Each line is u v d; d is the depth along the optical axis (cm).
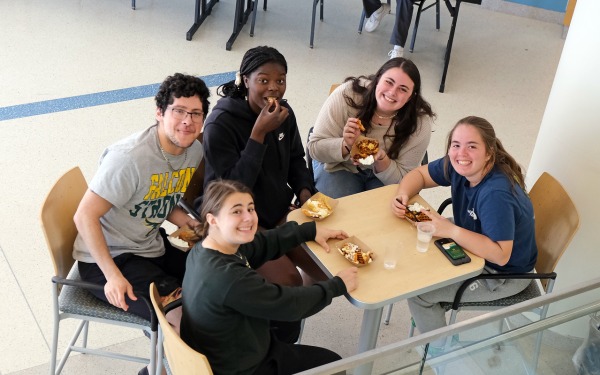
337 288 215
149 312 227
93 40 501
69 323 294
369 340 247
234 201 197
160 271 241
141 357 278
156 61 484
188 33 513
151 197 234
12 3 540
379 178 297
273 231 231
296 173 288
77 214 224
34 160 380
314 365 220
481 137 239
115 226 237
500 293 257
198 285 195
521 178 249
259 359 208
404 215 253
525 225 246
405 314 315
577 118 286
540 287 277
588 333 216
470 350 198
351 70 504
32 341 283
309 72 494
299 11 580
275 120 253
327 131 297
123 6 554
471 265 235
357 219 252
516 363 208
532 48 566
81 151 392
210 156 260
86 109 427
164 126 227
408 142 295
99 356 278
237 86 268
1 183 362
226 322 196
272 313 198
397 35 500
